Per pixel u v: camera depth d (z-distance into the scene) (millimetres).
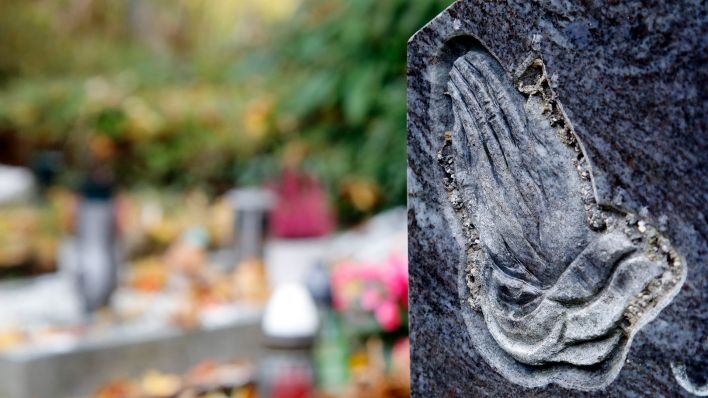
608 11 1519
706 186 1440
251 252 6039
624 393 1557
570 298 1614
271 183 6289
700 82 1434
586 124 1558
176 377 4465
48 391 4082
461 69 1749
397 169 4449
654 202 1496
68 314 4875
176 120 8992
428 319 1840
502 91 1685
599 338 1592
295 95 4723
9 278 7230
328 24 4410
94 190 4801
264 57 5020
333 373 3957
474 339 1771
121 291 5523
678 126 1460
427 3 3717
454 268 1791
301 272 5266
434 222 1817
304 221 5371
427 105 1810
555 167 1618
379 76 4141
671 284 1499
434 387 1837
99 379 4258
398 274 3559
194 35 12344
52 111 9406
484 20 1691
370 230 6098
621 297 1556
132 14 12883
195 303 5164
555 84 1594
